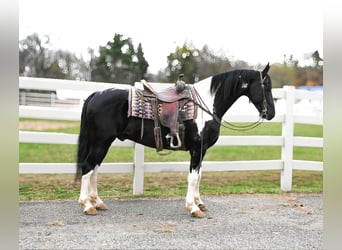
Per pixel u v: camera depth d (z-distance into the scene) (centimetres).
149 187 612
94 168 445
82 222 409
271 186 655
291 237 381
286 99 609
